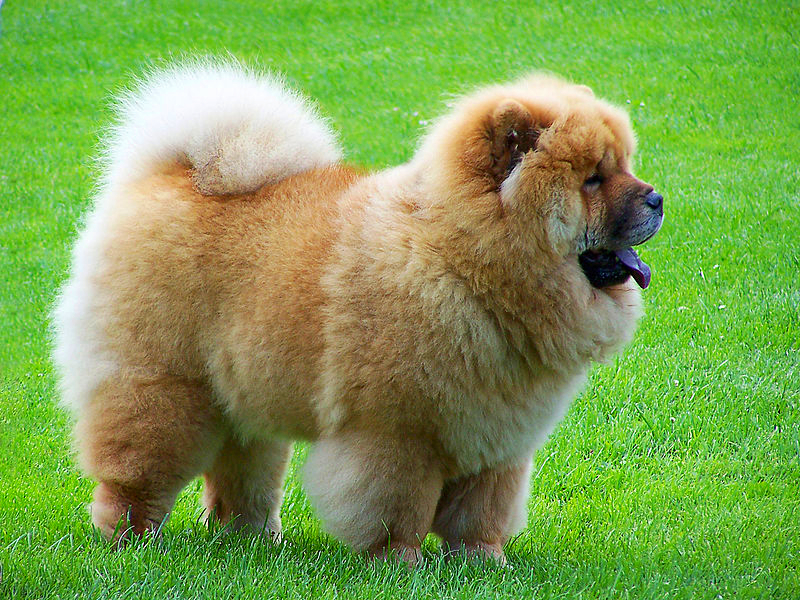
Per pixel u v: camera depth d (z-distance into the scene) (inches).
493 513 192.9
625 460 251.4
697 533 213.0
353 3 873.5
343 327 175.2
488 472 190.2
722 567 193.6
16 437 263.1
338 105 626.8
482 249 169.9
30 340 329.7
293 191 195.8
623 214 173.3
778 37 727.1
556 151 170.7
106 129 258.4
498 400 176.1
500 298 171.6
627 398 277.0
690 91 624.4
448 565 188.1
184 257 190.7
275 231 188.9
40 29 797.9
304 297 180.4
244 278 187.5
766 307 328.5
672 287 354.9
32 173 524.4
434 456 180.9
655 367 292.4
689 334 316.2
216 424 199.5
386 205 181.0
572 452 253.6
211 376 193.6
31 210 469.4
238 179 195.9
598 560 197.0
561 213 170.7
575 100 180.2
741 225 410.6
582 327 176.9
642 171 489.1
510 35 769.6
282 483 221.0
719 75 652.7
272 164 199.2
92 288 197.8
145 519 197.5
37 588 166.6
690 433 261.3
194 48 753.6
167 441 193.6
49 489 235.3
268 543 202.7
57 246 421.4
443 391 171.6
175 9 856.9
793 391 277.3
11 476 243.1
